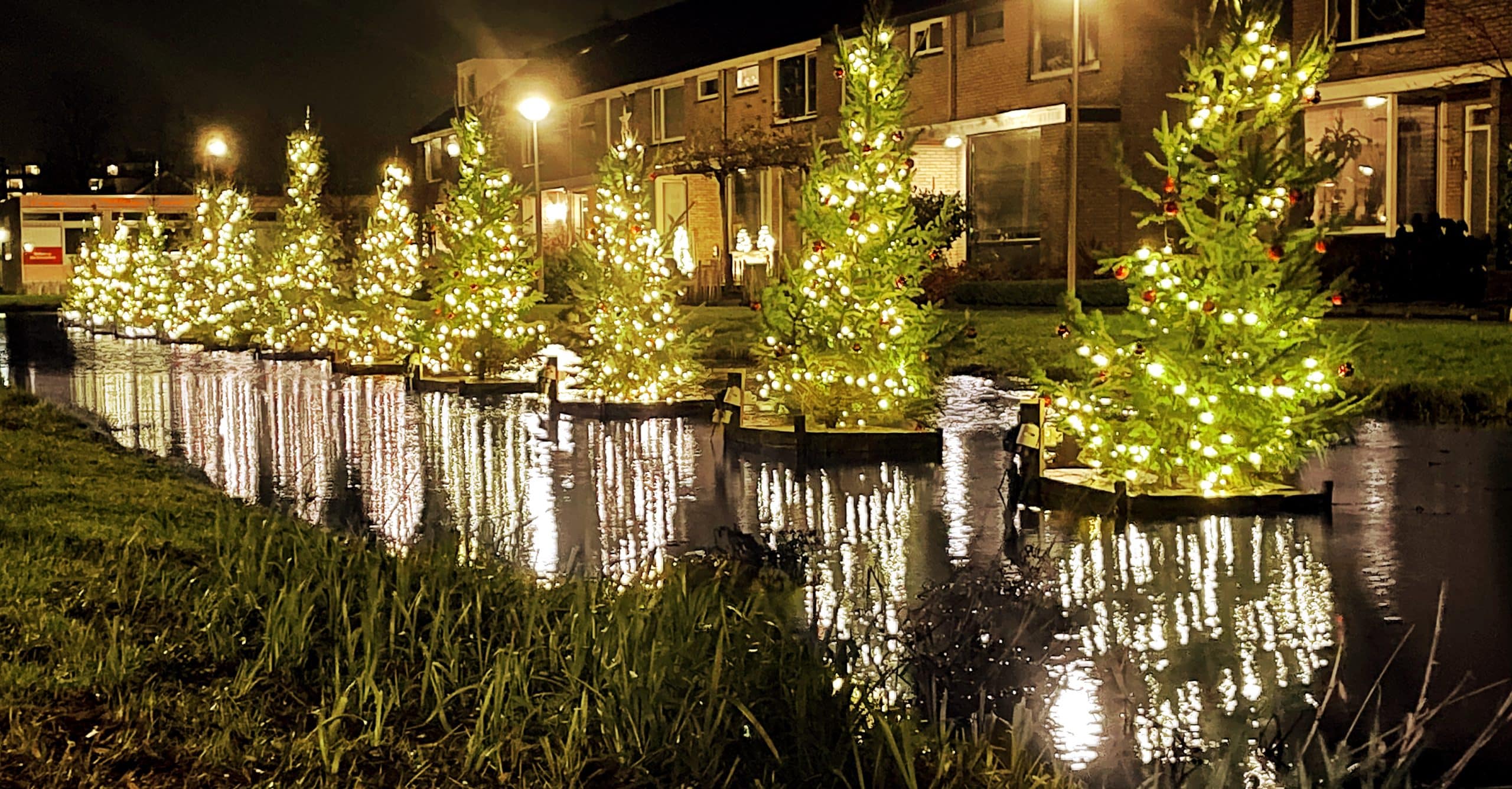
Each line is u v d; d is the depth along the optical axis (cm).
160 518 1045
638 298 2052
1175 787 599
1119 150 1324
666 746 585
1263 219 1274
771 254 4078
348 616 759
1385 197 2805
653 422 1950
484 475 1468
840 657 693
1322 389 1261
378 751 598
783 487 1391
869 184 1703
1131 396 1281
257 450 1648
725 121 4847
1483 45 2583
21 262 7906
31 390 2359
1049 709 689
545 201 6109
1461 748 643
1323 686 729
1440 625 805
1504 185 2456
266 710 635
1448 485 1299
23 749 567
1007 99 3672
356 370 2664
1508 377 1830
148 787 545
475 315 2395
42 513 1041
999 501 1304
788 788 564
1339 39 2875
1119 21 3381
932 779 577
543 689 670
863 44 1733
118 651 693
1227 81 1289
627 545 1112
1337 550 1046
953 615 755
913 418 1698
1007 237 3697
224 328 3412
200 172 6512
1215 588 938
